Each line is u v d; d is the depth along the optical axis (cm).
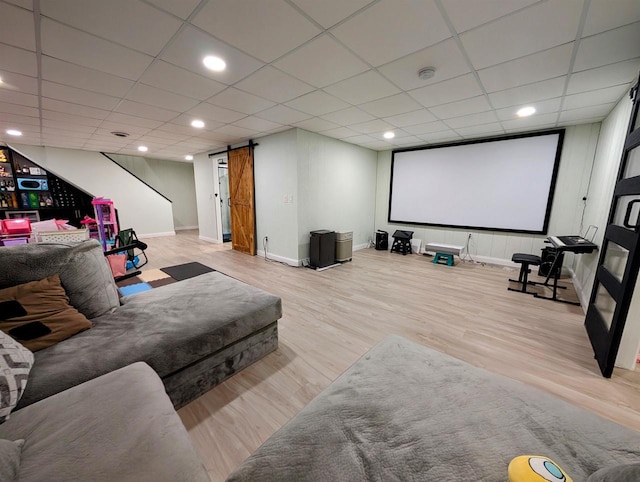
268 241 497
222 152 568
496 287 353
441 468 72
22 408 94
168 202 758
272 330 205
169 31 169
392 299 311
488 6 147
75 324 145
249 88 256
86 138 476
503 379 112
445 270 433
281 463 75
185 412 150
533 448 78
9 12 147
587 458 74
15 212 543
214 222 660
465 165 483
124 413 92
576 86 246
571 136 384
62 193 603
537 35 172
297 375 181
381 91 262
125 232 425
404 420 89
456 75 229
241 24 163
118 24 161
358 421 89
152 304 185
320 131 431
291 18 158
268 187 477
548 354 204
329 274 408
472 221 486
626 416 147
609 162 286
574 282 363
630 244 169
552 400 99
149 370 118
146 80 237
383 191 609
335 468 73
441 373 115
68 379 112
